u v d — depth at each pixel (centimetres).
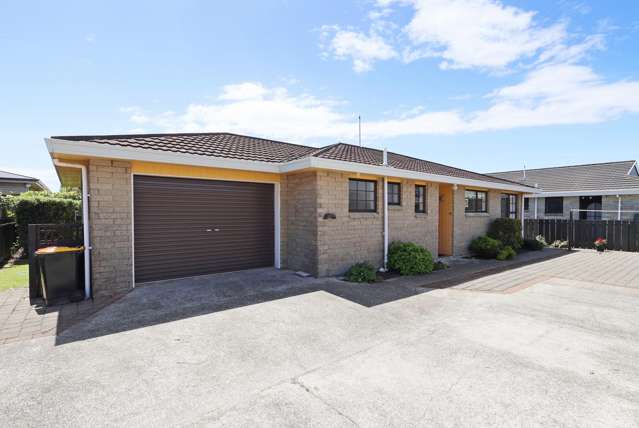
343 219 842
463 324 488
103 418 262
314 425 254
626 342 423
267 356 376
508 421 260
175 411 272
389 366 354
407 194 1017
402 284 750
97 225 614
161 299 594
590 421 260
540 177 2275
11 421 257
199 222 780
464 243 1248
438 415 267
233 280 747
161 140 766
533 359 372
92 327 459
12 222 1141
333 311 541
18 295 625
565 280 814
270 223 901
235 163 741
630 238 1414
